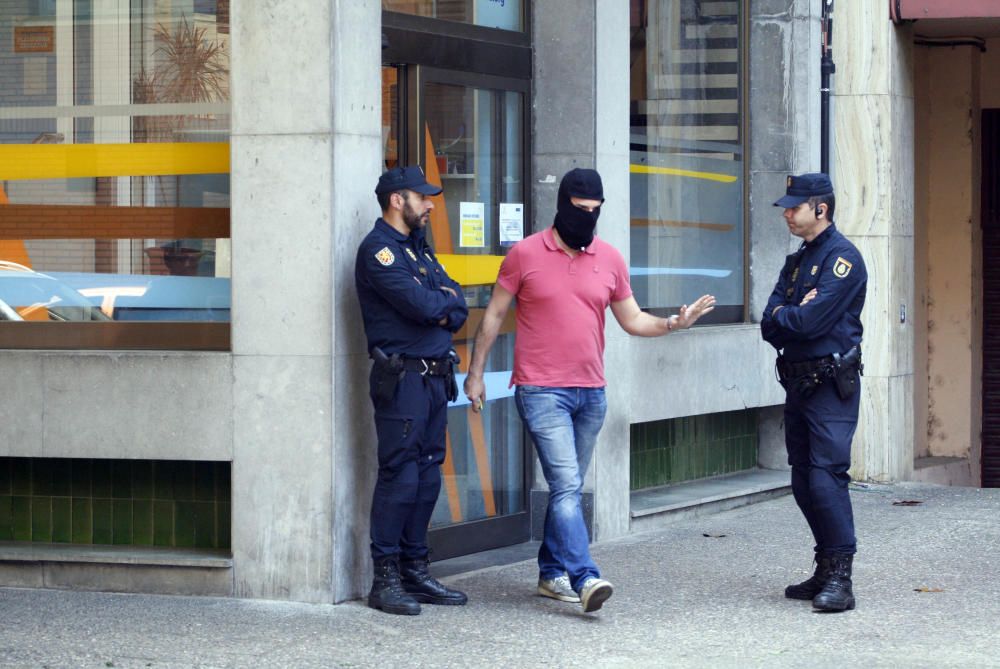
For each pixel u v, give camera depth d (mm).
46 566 8641
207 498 8781
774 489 12258
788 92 12664
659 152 11664
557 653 7195
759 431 13062
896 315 13500
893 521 11180
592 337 8164
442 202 9570
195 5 8727
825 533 8156
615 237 10430
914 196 14867
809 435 8258
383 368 7938
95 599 8375
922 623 7797
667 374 11117
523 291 8156
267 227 8273
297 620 7887
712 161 12273
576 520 7996
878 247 13414
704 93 12188
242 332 8336
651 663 7004
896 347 13531
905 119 13672
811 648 7273
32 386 8602
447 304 7934
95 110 8852
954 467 15508
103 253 8852
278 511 8320
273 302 8273
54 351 8680
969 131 15594
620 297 8336
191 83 8750
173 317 8797
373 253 7883
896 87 13430
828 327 8086
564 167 10203
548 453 8086
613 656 7133
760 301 12641
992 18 13273
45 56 8898
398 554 8195
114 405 8516
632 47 11320
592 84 10133
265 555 8359
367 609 8156
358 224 8414
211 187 8742
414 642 7418
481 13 9867
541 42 10195
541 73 10219
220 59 8695
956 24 13859
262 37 8242
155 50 8781
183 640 7449
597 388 8234
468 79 9633
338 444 8266
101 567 8578
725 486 12062
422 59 9258
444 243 9602
